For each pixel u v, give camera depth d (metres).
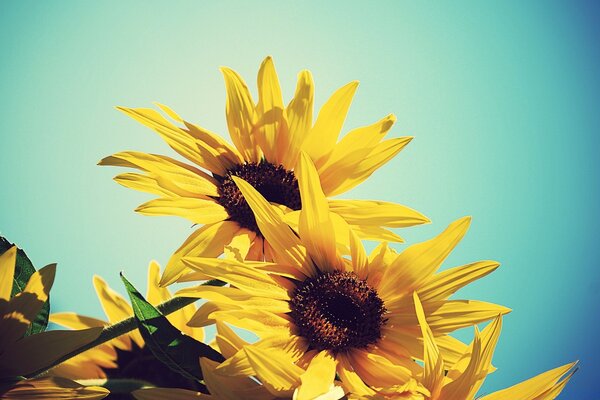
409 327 0.41
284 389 0.36
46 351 0.37
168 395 0.38
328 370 0.38
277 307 0.40
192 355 0.38
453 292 0.41
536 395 0.38
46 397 0.37
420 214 0.43
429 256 0.41
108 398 0.41
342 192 0.46
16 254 0.40
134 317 0.40
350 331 0.40
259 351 0.36
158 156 0.46
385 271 0.42
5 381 0.37
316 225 0.41
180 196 0.45
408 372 0.39
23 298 0.37
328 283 0.41
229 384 0.38
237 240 0.44
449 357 0.40
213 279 0.41
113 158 0.44
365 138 0.46
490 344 0.38
